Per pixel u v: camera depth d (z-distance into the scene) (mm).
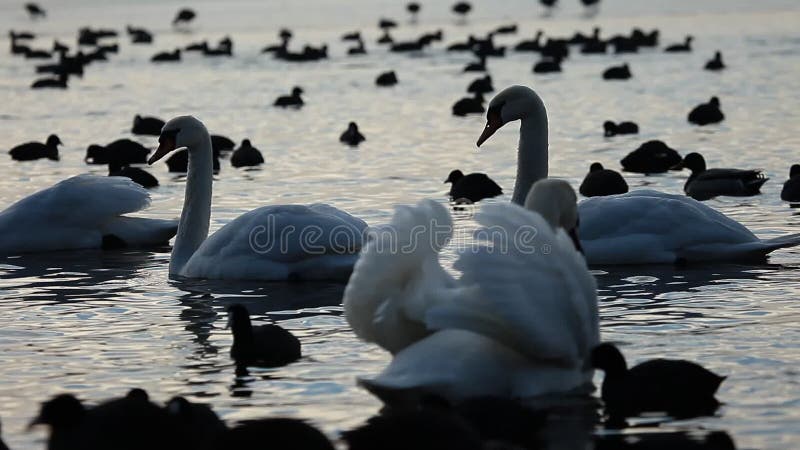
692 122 38969
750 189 25906
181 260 19578
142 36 88938
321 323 15773
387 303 12125
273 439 9820
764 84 50188
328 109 46844
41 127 42812
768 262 19016
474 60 71750
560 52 69562
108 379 13289
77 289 18188
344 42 86625
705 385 12086
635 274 18266
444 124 41125
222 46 78188
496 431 10906
